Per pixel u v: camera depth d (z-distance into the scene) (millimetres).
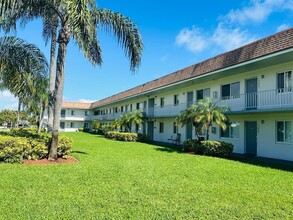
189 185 7254
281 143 14344
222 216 4922
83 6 9625
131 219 4656
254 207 5492
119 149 17297
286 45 12648
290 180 8398
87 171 8805
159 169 9719
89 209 5094
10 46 12562
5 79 12617
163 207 5324
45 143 11469
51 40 19078
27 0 10438
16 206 5137
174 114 24062
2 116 76000
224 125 14805
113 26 12195
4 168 8852
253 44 15234
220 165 11211
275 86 14625
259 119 15969
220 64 17672
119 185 7016
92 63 13430
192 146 16312
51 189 6422
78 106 60969
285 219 4848
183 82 21266
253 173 9477
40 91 13844
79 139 28047
